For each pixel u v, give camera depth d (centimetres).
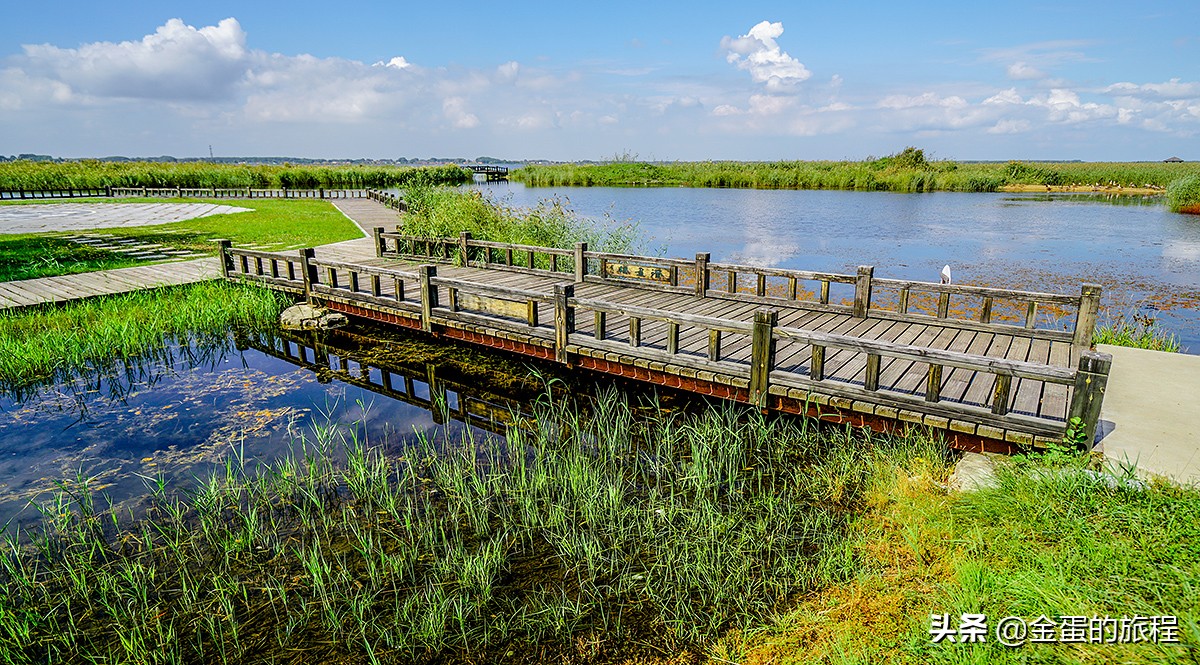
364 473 574
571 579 446
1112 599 318
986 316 780
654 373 710
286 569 460
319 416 735
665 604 417
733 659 364
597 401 768
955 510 435
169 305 1115
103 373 878
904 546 429
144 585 439
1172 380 625
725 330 642
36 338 917
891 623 354
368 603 418
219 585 440
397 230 1791
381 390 820
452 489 564
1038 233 2425
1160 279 1527
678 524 506
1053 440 491
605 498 539
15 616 413
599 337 748
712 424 675
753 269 937
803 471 579
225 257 1266
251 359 945
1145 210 3328
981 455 515
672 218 3008
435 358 933
